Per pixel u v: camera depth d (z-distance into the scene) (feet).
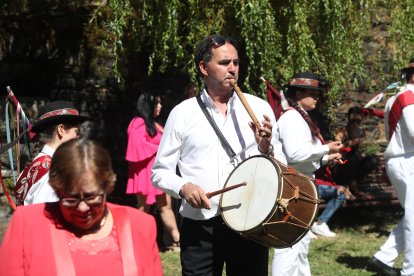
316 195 12.62
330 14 23.54
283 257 17.70
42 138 13.51
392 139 21.54
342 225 29.66
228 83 13.28
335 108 28.12
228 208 12.75
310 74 18.10
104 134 27.17
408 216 21.01
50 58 27.55
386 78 29.99
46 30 27.30
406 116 21.01
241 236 13.24
